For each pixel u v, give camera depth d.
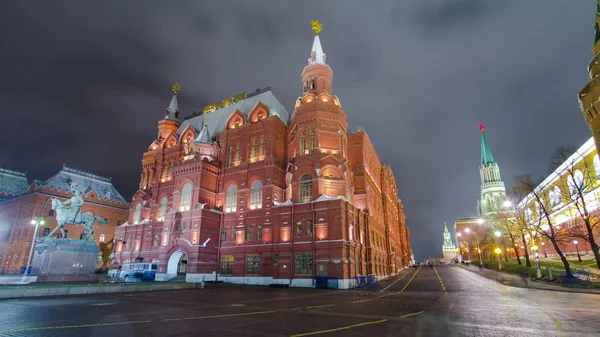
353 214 48.94
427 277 60.06
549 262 63.22
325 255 43.34
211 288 40.09
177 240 53.12
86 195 78.06
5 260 69.56
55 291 26.55
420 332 13.66
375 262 57.00
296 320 16.58
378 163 79.00
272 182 52.50
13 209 75.06
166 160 67.50
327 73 60.47
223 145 61.12
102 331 13.34
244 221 52.84
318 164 49.19
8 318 16.11
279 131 57.78
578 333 13.37
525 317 17.61
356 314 18.89
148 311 19.27
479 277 55.22
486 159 149.88
